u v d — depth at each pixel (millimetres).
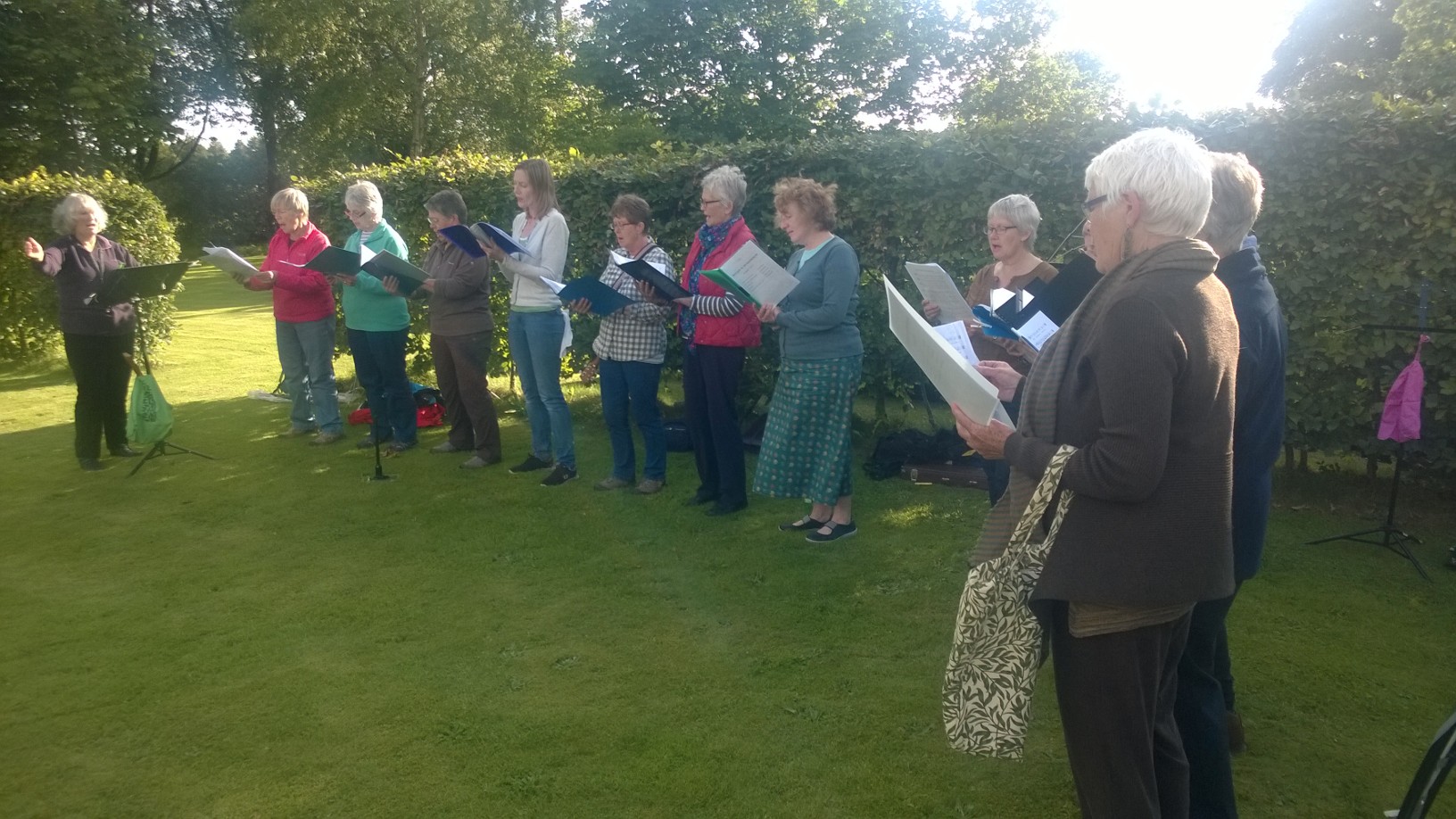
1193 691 2393
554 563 4609
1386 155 4898
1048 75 26203
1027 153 5746
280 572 4527
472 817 2709
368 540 4949
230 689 3432
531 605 4133
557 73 28219
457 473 6133
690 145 7633
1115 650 1877
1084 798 1997
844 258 4527
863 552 4707
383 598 4223
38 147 22000
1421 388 4410
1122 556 1818
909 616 3973
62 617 4039
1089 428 1859
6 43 21516
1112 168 1882
